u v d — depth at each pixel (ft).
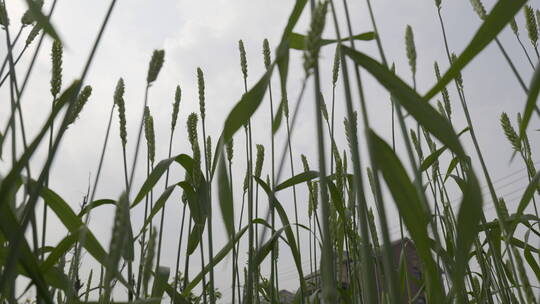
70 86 3.11
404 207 3.12
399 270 6.26
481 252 6.23
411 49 3.91
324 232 2.63
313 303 7.21
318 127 2.76
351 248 7.04
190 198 5.95
